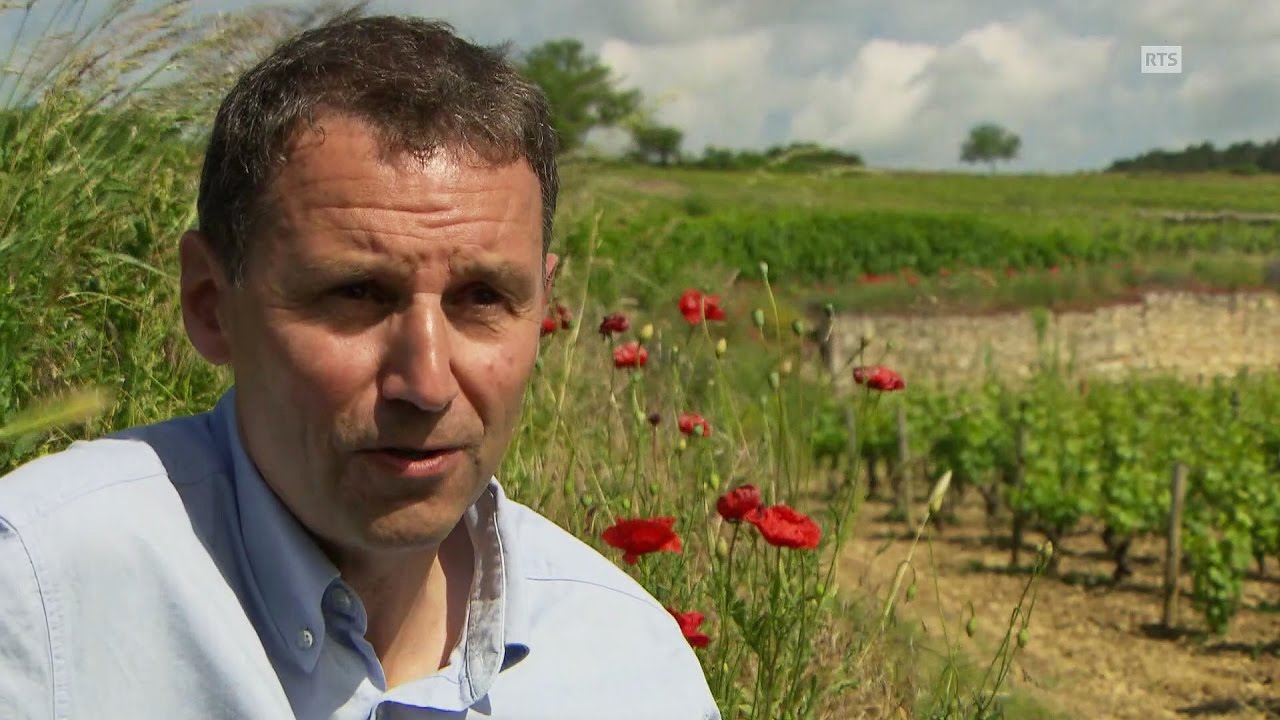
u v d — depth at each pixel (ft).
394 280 3.78
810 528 8.52
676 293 25.30
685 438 11.31
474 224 3.84
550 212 4.41
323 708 4.12
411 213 3.76
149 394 9.02
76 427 8.28
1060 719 16.94
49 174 8.96
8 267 8.22
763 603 9.59
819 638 11.52
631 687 4.79
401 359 3.77
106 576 3.71
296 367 3.80
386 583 4.35
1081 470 30.81
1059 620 26.45
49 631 3.59
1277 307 83.20
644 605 5.16
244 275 3.90
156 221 10.35
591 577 5.09
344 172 3.75
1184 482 26.73
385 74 3.84
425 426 3.85
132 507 3.88
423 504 3.92
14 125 9.73
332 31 4.01
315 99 3.79
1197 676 23.15
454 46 4.10
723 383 12.76
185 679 3.76
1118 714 19.95
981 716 10.42
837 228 95.45
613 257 23.90
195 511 4.09
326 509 3.92
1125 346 76.74
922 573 28.27
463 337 3.97
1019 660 21.63
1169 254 115.96
